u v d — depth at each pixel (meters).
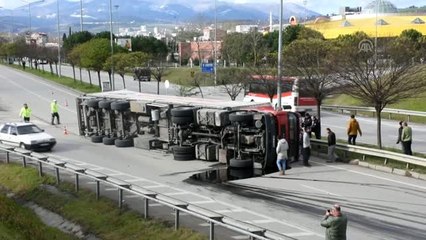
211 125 24.58
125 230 15.26
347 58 30.52
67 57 93.56
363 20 96.19
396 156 22.92
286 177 21.95
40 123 40.78
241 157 23.80
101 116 32.22
